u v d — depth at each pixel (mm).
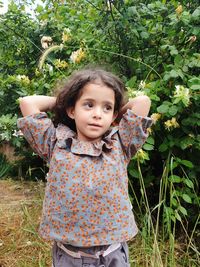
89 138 1440
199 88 2055
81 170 1384
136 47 2729
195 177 2361
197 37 2453
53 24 3521
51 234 1398
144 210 2588
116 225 1384
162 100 2391
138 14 2566
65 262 1442
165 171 2248
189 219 2469
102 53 2762
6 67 4016
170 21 2629
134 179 2580
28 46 3854
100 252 1405
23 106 1547
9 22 3854
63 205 1377
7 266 2236
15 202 3119
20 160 3953
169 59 2604
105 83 1419
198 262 2158
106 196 1379
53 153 1449
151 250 2137
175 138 2312
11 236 2539
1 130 3053
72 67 2789
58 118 1560
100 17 2721
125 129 1494
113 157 1426
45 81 3053
